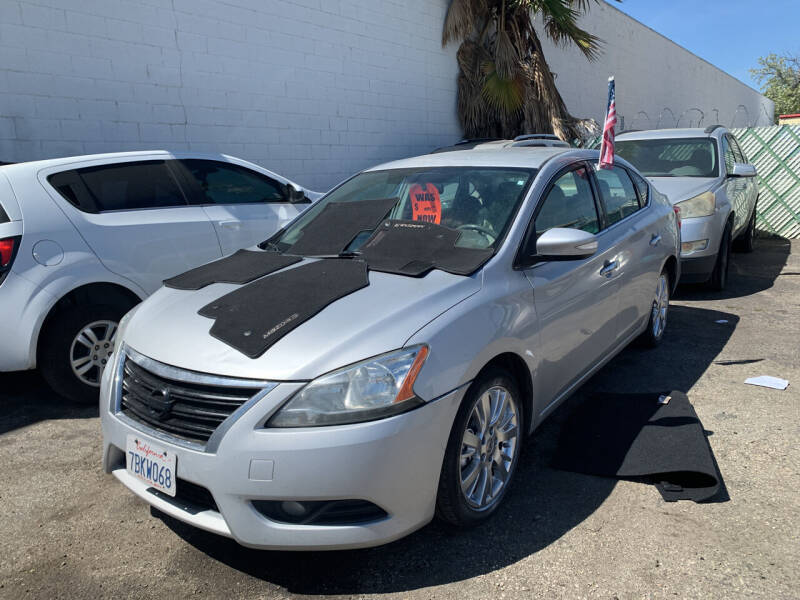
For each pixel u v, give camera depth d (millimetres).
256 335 2391
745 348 4918
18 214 3869
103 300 4270
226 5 7953
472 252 2910
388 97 10375
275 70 8609
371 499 2199
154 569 2496
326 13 9195
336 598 2309
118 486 3139
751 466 3117
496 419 2707
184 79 7641
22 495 3061
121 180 4469
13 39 6262
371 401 2209
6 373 4828
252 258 3289
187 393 2316
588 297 3438
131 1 7074
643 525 2662
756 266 8336
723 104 30422
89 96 6855
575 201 3615
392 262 2879
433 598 2285
